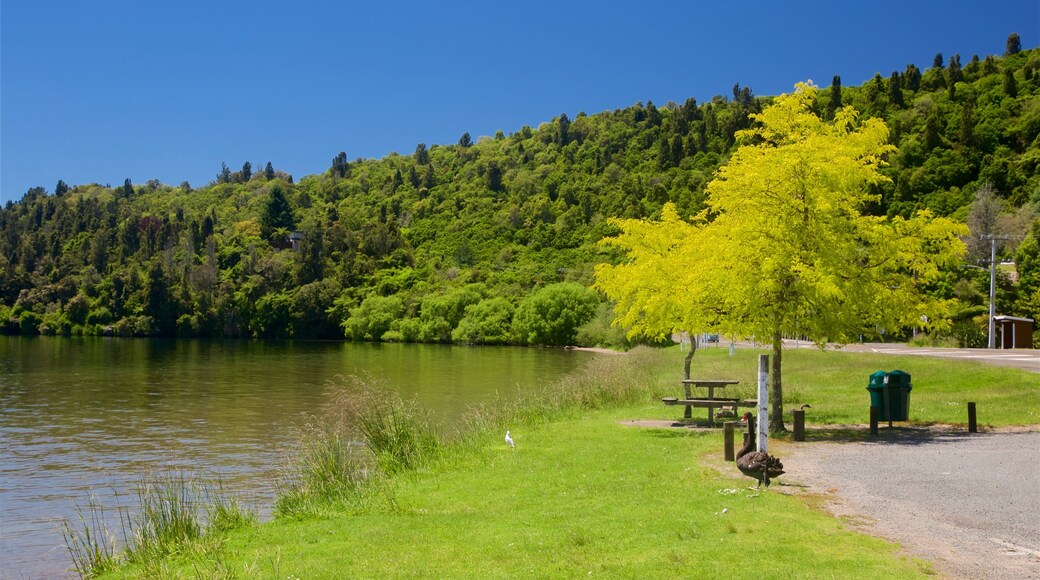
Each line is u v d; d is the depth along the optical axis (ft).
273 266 480.23
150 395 140.36
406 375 178.29
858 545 29.58
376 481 49.75
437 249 547.90
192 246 536.01
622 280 78.74
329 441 60.95
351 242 514.68
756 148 65.46
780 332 62.34
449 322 383.45
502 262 479.82
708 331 67.15
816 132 65.10
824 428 64.39
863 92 510.17
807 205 60.08
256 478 67.82
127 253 545.85
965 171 362.33
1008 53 536.42
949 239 62.90
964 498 37.32
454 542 33.55
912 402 78.74
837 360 127.75
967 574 26.07
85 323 453.17
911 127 427.33
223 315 449.89
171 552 37.50
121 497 62.28
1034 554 28.27
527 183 653.30
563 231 519.19
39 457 80.59
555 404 84.48
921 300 63.21
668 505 37.27
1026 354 137.49
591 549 30.68
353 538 35.63
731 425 49.42
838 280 57.57
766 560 27.86
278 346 347.56
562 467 49.98
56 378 177.17
